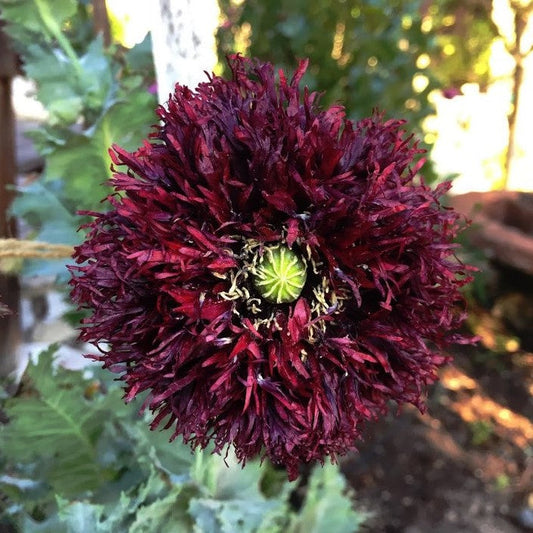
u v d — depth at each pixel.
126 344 0.13
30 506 0.22
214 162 0.12
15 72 0.26
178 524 0.22
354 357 0.13
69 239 0.24
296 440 0.13
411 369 0.14
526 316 0.58
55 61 0.21
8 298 0.27
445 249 0.14
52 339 0.34
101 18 0.24
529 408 0.50
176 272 0.12
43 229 0.24
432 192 0.14
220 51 0.46
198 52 0.18
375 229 0.13
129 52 0.22
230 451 0.24
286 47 0.44
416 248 0.13
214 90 0.14
